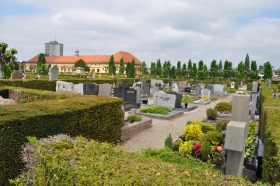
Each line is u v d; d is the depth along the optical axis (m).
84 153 4.29
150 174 3.44
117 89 19.84
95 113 7.73
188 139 8.84
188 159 6.15
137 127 11.16
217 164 7.01
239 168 5.29
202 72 61.38
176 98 19.05
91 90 18.38
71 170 3.56
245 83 66.75
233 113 5.82
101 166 3.69
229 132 5.13
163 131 11.80
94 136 7.77
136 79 41.44
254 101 14.72
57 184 3.58
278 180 4.44
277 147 4.43
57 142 4.80
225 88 41.53
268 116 7.03
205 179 3.38
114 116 8.89
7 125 5.00
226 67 70.69
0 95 13.09
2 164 4.92
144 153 6.23
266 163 5.11
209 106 22.00
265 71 54.22
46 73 42.41
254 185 3.31
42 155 4.14
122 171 3.54
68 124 6.60
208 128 10.56
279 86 36.34
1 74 31.62
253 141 8.38
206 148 7.27
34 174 4.50
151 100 23.92
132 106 17.95
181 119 15.04
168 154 6.18
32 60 107.44
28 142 5.32
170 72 65.31
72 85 19.05
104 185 3.13
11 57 31.38
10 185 5.02
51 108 6.54
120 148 4.75
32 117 5.53
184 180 3.28
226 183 3.29
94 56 100.19
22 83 20.03
